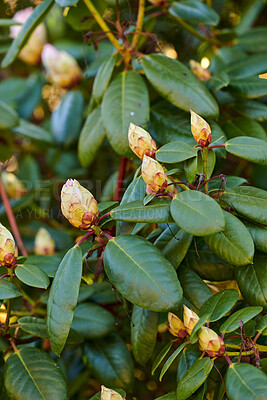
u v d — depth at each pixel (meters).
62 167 1.38
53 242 1.11
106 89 0.96
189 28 1.10
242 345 0.78
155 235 0.89
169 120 0.98
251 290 0.83
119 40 1.08
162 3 1.05
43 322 0.89
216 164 0.92
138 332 0.86
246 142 0.81
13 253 0.82
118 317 1.05
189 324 0.79
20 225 1.20
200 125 0.81
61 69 1.23
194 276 0.87
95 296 1.04
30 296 1.02
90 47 1.24
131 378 0.98
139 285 0.78
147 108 0.93
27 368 0.85
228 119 1.02
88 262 0.89
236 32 1.18
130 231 0.85
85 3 0.98
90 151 1.02
